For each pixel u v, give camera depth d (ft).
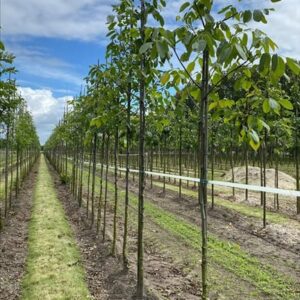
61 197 59.21
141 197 18.44
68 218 41.37
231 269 23.72
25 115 68.44
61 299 18.30
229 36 9.32
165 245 29.50
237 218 40.01
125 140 20.79
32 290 19.58
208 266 24.34
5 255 25.85
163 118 19.47
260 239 31.96
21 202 52.08
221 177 79.05
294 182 65.05
